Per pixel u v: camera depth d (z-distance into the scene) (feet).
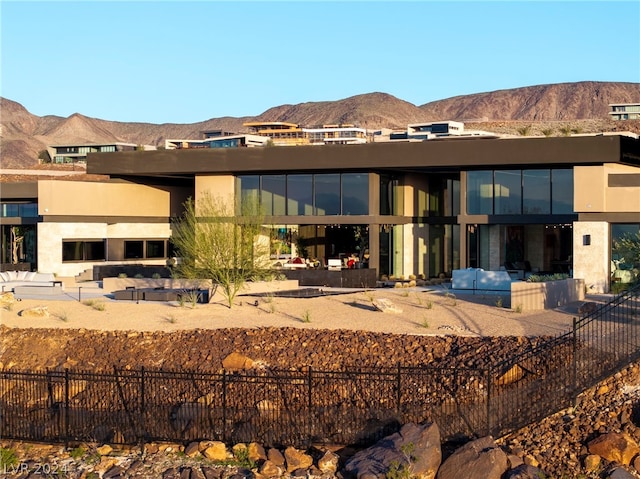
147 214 147.33
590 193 109.91
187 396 64.90
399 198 132.87
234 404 63.05
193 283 100.78
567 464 51.93
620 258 109.19
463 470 50.37
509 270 126.82
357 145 122.72
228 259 93.20
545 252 129.49
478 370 59.06
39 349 75.72
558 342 65.77
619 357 62.75
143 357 72.64
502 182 120.88
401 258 132.87
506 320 78.43
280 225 131.54
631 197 107.76
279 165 126.21
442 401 60.44
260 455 55.26
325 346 71.31
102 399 65.92
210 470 53.01
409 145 120.16
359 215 125.70
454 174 137.08
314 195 128.67
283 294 101.04
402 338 71.72
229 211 111.45
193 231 100.78
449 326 76.07
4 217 147.95
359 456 52.95
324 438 56.95
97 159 137.69
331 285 116.78
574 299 92.12
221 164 129.59
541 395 59.11
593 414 56.29
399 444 52.75
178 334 76.23
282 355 70.49
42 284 112.98
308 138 538.88
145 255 147.33
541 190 118.62
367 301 92.38
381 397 61.67
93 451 57.47
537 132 394.73
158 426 60.18
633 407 56.18
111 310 89.25
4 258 149.18
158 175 140.46
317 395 62.64
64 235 134.62
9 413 64.49
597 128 495.41
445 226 137.90
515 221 119.55
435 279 131.54
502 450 51.98
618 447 52.06
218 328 77.77
